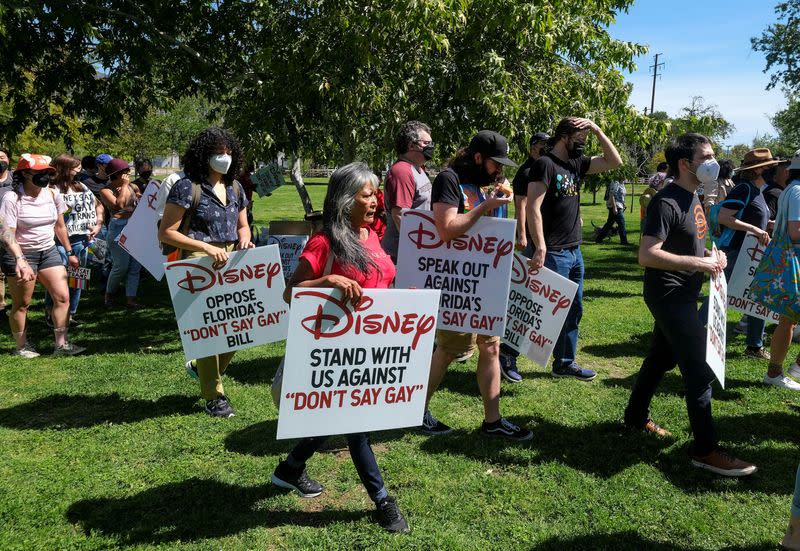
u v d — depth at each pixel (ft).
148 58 29.14
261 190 31.73
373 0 22.95
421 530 9.88
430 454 12.51
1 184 18.42
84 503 10.61
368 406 9.37
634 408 13.42
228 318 13.76
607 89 26.09
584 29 25.39
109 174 24.95
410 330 9.43
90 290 30.07
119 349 19.83
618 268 37.86
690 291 11.71
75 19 26.81
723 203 19.02
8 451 12.50
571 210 15.65
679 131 27.81
